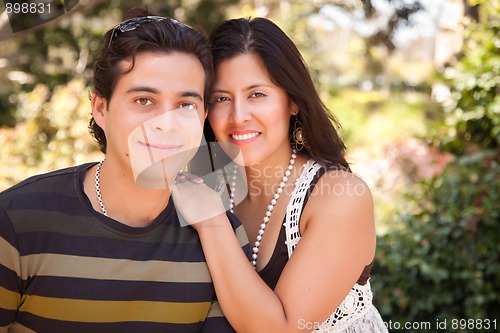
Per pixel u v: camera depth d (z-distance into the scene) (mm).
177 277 1591
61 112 5305
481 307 3102
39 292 1491
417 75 17531
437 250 3158
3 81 9852
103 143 1731
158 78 1500
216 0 8883
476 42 4035
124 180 1538
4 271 1469
